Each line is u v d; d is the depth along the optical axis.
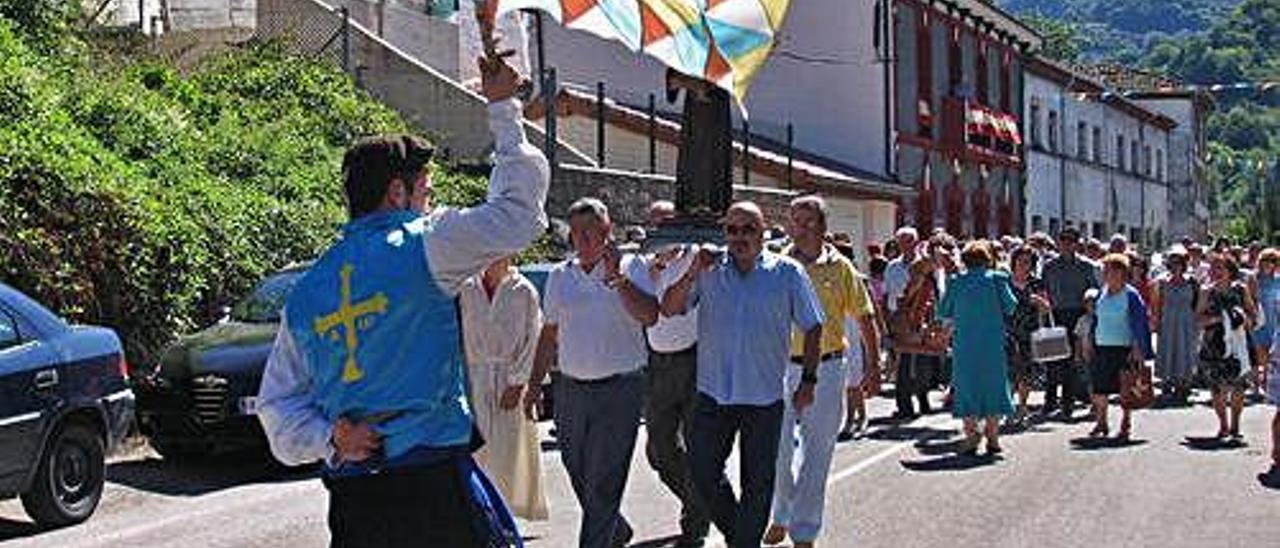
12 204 15.79
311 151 23.17
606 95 36.03
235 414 13.85
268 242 19.03
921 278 18.92
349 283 4.78
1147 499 12.59
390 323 4.74
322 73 26.48
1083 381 19.84
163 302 17.03
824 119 42.25
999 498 12.60
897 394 19.09
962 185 46.81
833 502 12.36
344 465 4.82
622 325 9.38
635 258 9.98
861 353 14.80
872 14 41.91
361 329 4.75
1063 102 56.34
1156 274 24.23
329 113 25.47
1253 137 127.75
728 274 9.23
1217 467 14.52
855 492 12.91
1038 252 21.78
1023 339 18.50
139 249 16.81
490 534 4.86
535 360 9.43
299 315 4.86
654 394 10.41
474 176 25.48
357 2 31.81
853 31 42.06
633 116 32.25
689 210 13.47
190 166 20.33
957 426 18.06
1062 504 12.31
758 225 9.21
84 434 11.98
